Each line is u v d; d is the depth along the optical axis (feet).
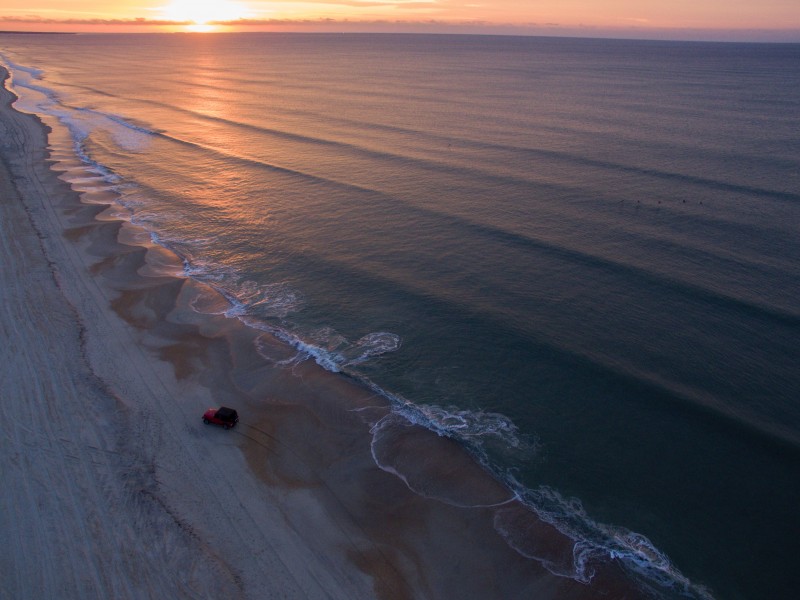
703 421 80.38
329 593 57.98
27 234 136.77
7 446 74.02
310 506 68.03
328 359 95.20
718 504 68.59
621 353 95.04
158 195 171.12
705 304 107.65
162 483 70.08
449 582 59.77
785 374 89.25
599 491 70.90
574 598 58.39
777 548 63.26
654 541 64.54
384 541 64.03
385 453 76.18
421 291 114.93
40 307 105.91
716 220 143.54
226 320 106.32
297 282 120.16
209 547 62.13
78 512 65.31
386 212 154.92
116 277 119.75
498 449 77.20
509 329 101.96
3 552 60.39
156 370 91.09
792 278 115.44
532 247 131.75
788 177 174.91
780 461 73.67
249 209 159.94
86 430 77.51
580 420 81.92
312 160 204.85
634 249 129.39
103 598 55.98
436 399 86.33
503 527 66.13
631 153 204.23
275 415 82.48
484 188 170.71
